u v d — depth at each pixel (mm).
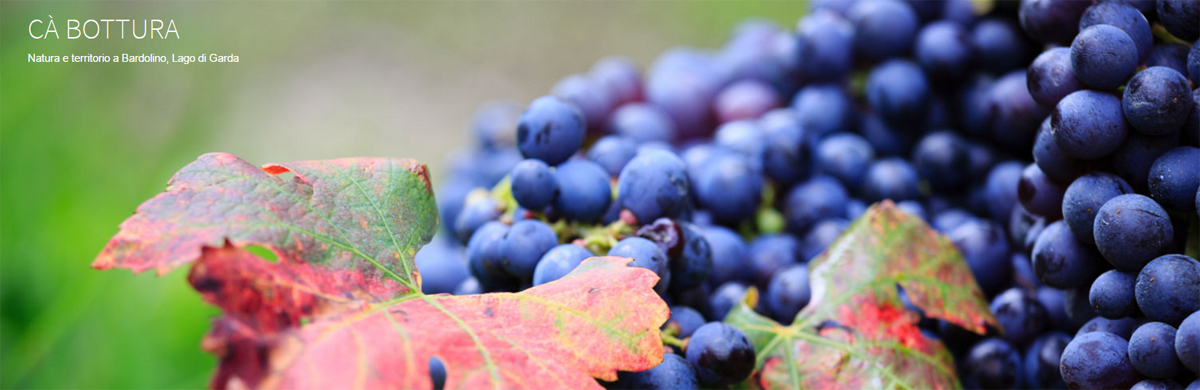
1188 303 373
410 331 376
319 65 1234
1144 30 402
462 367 370
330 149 1124
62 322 664
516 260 417
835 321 438
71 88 902
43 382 645
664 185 429
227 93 1126
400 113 1192
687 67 584
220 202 385
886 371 428
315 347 364
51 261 701
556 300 390
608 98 569
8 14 911
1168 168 386
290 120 1147
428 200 419
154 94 1019
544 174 427
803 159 497
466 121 1191
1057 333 440
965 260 456
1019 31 479
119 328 670
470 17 1330
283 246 382
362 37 1283
